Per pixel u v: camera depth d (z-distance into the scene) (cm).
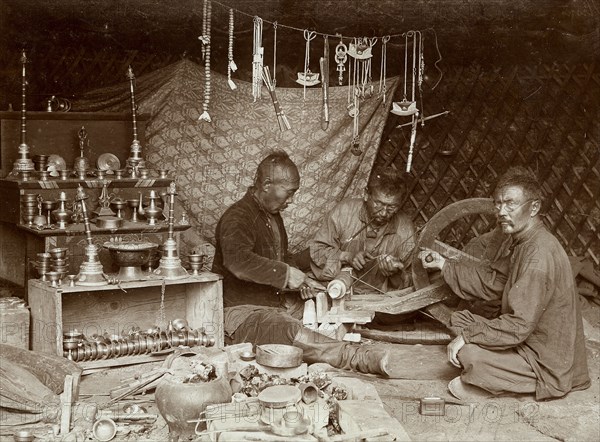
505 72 663
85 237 483
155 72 640
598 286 621
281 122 529
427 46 661
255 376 390
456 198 682
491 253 488
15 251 520
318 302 488
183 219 506
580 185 653
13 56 633
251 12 596
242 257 493
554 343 406
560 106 655
